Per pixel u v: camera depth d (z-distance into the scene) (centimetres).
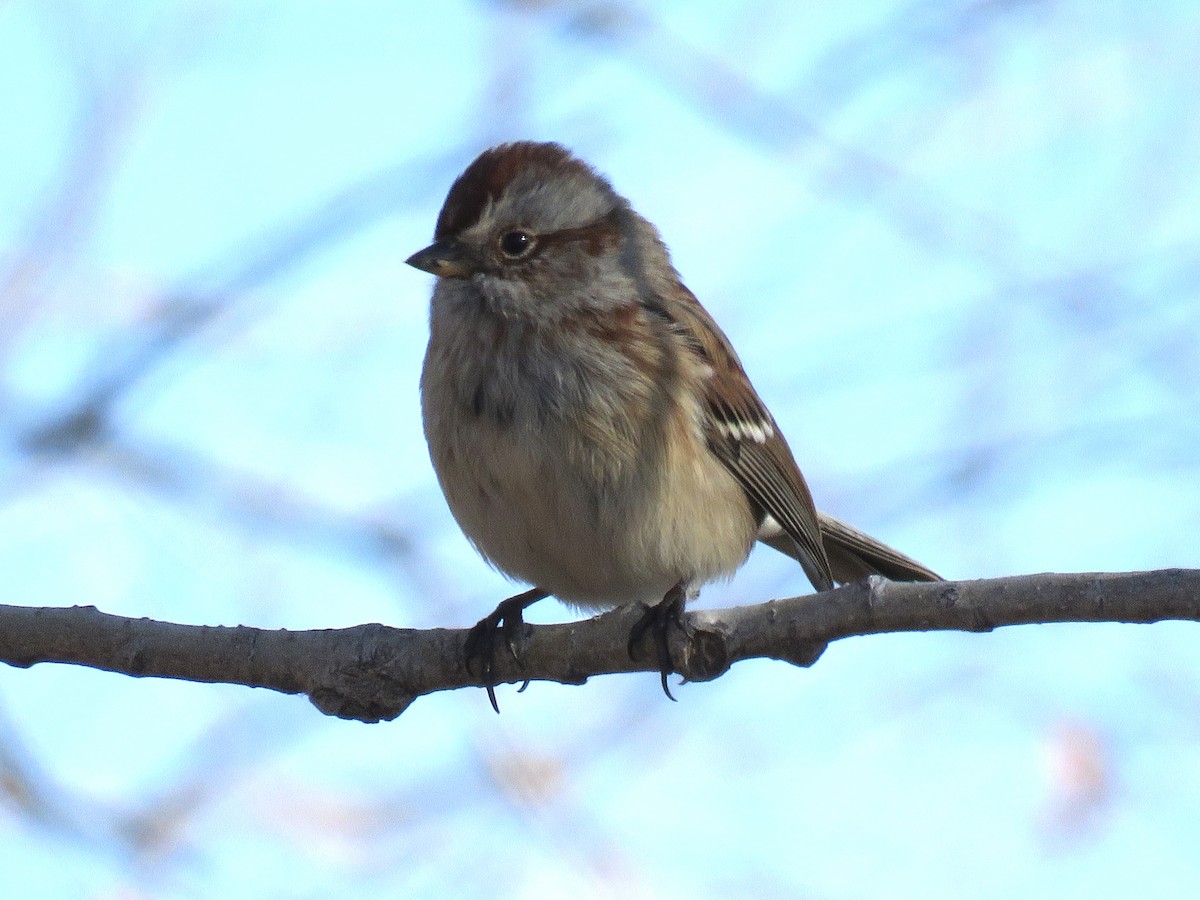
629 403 973
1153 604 723
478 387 979
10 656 862
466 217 1016
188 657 861
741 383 1088
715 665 823
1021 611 748
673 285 1112
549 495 970
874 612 782
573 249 1009
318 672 865
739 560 1085
